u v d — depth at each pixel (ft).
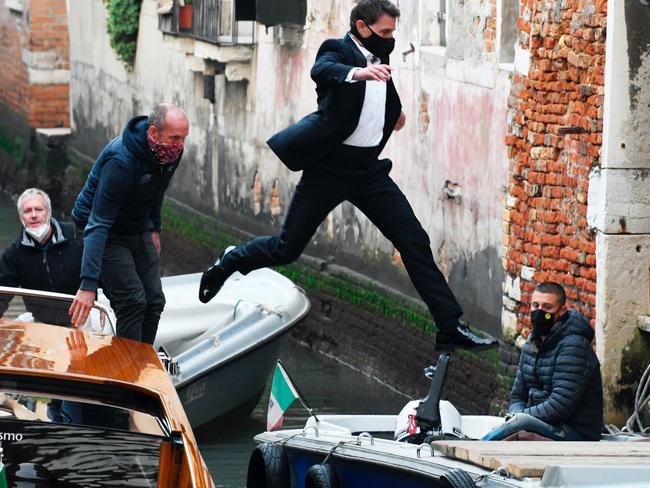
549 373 32.81
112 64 95.14
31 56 105.09
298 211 28.66
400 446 30.14
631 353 40.60
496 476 25.14
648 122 40.14
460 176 50.88
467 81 49.88
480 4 48.60
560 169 43.09
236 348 45.21
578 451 26.45
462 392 48.98
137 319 33.68
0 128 113.91
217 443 45.34
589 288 41.63
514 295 45.83
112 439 26.40
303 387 54.13
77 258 37.11
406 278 55.21
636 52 39.78
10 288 32.60
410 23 55.11
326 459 31.01
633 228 40.32
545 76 43.57
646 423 39.86
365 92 27.86
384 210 28.78
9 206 102.94
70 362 27.30
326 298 61.41
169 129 31.48
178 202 83.41
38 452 26.05
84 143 101.91
